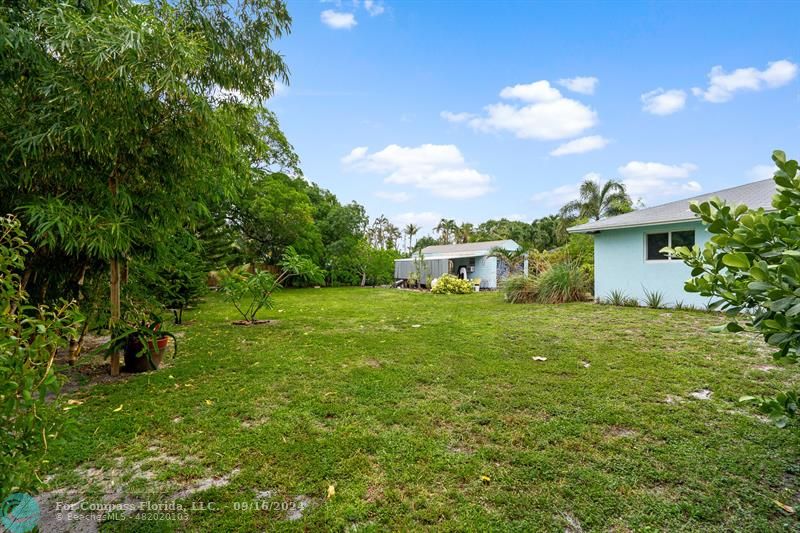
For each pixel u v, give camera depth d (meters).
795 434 2.55
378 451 2.43
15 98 2.98
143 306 5.23
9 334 1.34
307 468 2.25
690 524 1.76
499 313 8.49
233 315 9.05
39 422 1.37
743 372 3.88
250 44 4.48
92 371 4.24
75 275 4.34
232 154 4.82
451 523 1.79
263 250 19.25
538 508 1.89
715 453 2.36
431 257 21.83
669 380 3.69
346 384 3.72
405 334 6.21
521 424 2.80
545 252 14.81
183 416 3.01
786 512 1.83
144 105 3.29
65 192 3.48
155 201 3.97
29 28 2.90
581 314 7.90
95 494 2.02
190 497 2.00
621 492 2.00
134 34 2.84
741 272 1.53
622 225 9.15
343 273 21.78
